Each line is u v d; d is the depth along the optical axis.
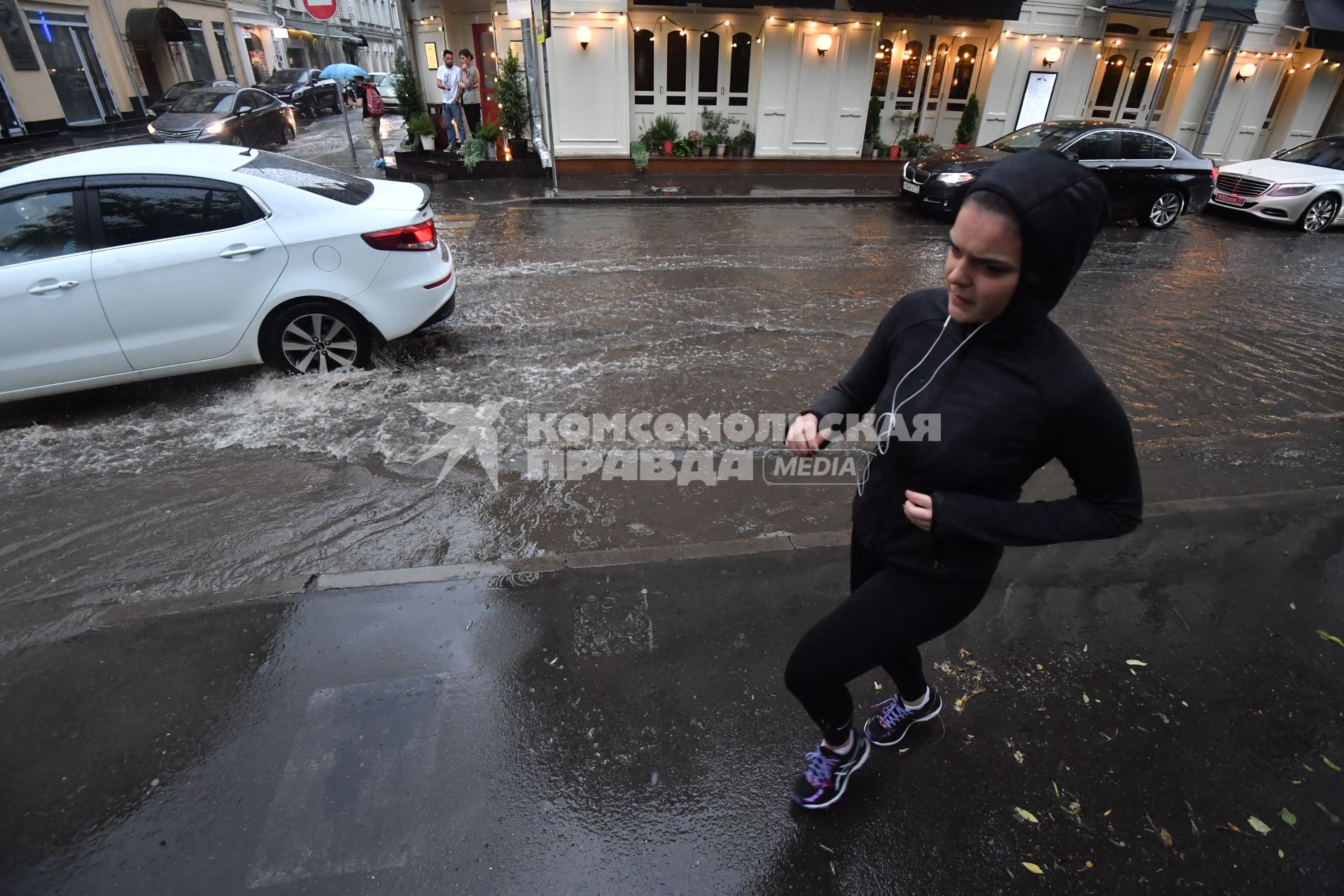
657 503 4.08
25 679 2.75
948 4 13.99
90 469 4.30
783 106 15.02
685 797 2.38
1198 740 2.62
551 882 2.12
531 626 3.03
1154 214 12.30
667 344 6.25
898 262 9.06
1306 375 6.10
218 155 5.05
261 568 3.50
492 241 9.65
